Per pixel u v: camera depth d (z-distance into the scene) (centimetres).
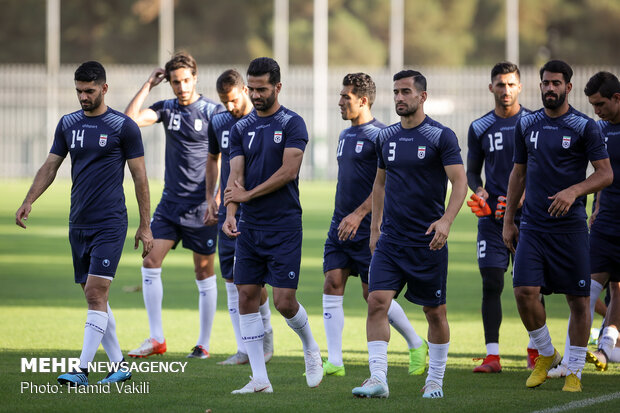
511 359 3098
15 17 19262
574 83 13425
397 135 2511
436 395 2447
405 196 2480
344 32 18888
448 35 19762
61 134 2672
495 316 2919
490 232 3009
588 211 8506
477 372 2861
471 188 3162
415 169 2472
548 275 2622
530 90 13700
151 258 3209
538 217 2602
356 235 2866
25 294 4488
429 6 19738
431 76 14038
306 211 9319
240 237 2600
